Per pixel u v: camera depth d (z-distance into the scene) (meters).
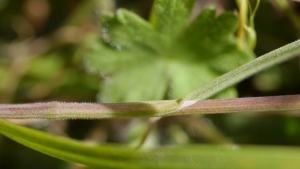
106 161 0.11
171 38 0.13
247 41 0.14
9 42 0.16
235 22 0.13
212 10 0.13
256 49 0.15
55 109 0.11
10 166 0.15
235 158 0.10
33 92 0.16
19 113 0.11
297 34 0.15
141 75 0.14
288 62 0.15
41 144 0.11
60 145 0.11
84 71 0.15
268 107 0.11
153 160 0.10
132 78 0.14
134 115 0.11
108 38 0.14
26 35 0.16
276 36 0.15
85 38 0.15
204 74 0.13
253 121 0.15
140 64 0.14
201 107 0.11
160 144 0.15
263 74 0.15
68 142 0.11
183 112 0.11
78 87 0.15
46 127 0.15
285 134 0.14
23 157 0.15
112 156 0.11
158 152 0.10
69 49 0.16
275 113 0.14
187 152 0.10
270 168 0.10
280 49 0.11
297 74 0.15
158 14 0.13
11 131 0.11
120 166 0.11
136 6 0.16
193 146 0.12
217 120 0.15
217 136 0.15
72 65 0.16
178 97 0.13
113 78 0.14
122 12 0.13
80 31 0.16
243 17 0.13
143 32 0.13
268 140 0.14
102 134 0.15
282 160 0.10
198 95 0.11
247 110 0.11
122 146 0.13
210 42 0.13
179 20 0.13
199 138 0.15
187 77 0.14
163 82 0.14
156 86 0.14
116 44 0.14
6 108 0.11
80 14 0.16
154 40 0.13
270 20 0.15
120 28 0.13
